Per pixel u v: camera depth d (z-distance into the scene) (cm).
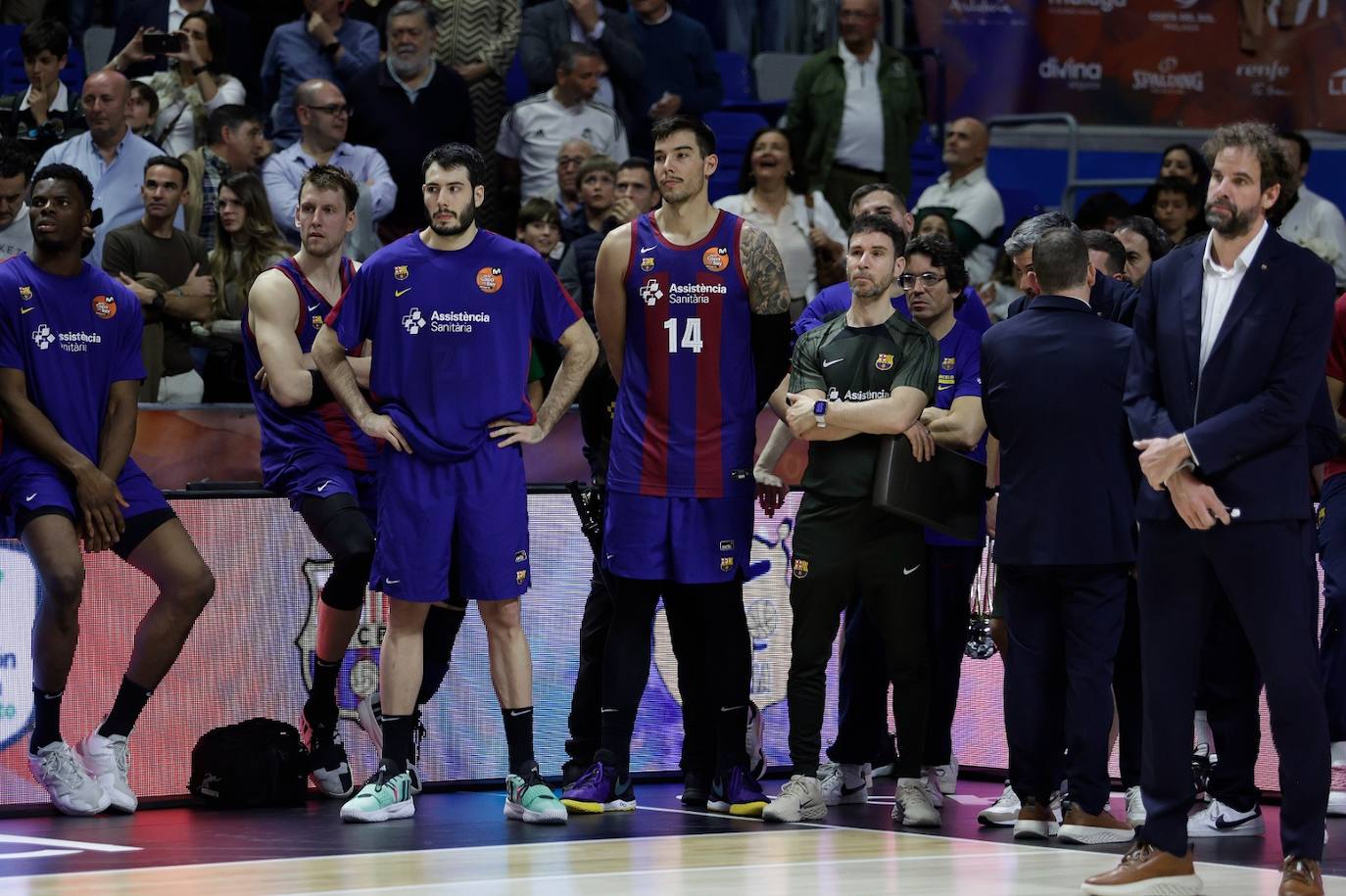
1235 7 4197
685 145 1994
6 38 3794
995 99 4150
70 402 2075
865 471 2002
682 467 2012
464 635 2288
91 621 2138
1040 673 1931
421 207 3356
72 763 2033
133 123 3170
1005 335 1927
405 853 1745
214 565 2184
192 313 2606
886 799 2272
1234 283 1524
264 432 2192
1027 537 1892
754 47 4384
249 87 3812
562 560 2344
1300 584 1514
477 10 3619
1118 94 4181
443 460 1962
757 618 2455
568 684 2341
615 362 2073
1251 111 4212
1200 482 1503
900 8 4162
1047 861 1744
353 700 2248
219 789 2097
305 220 2150
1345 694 2098
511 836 1867
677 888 1554
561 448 2469
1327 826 2020
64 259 2088
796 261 3209
